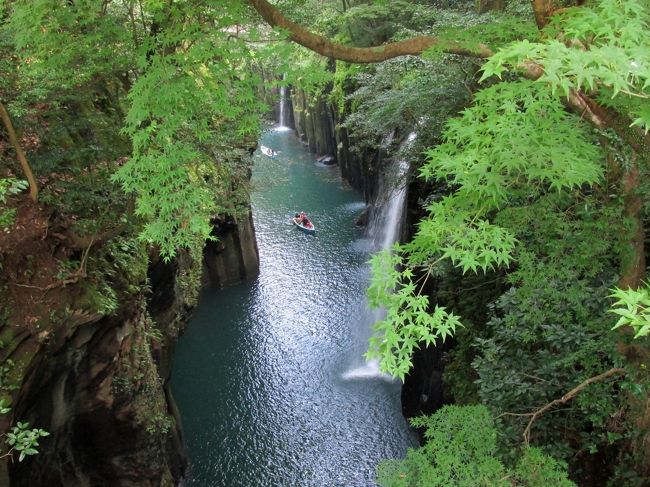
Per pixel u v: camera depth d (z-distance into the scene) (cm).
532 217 626
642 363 627
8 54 842
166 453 1212
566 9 449
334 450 1372
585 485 763
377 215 2392
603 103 426
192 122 750
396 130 1830
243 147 1892
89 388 930
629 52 293
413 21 1458
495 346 859
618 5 331
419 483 620
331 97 2681
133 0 768
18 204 818
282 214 2953
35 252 806
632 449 709
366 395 1566
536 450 637
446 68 1150
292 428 1455
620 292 300
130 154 1043
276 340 1864
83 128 991
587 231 622
